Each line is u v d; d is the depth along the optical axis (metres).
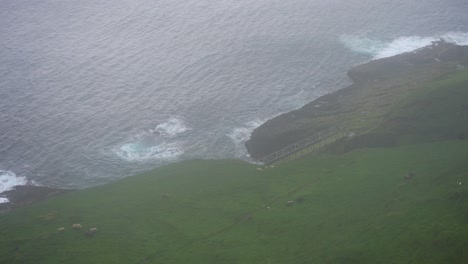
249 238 62.12
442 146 78.00
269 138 101.00
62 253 61.12
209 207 71.88
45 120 114.94
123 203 75.75
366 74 122.12
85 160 101.50
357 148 86.94
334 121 100.38
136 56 141.88
